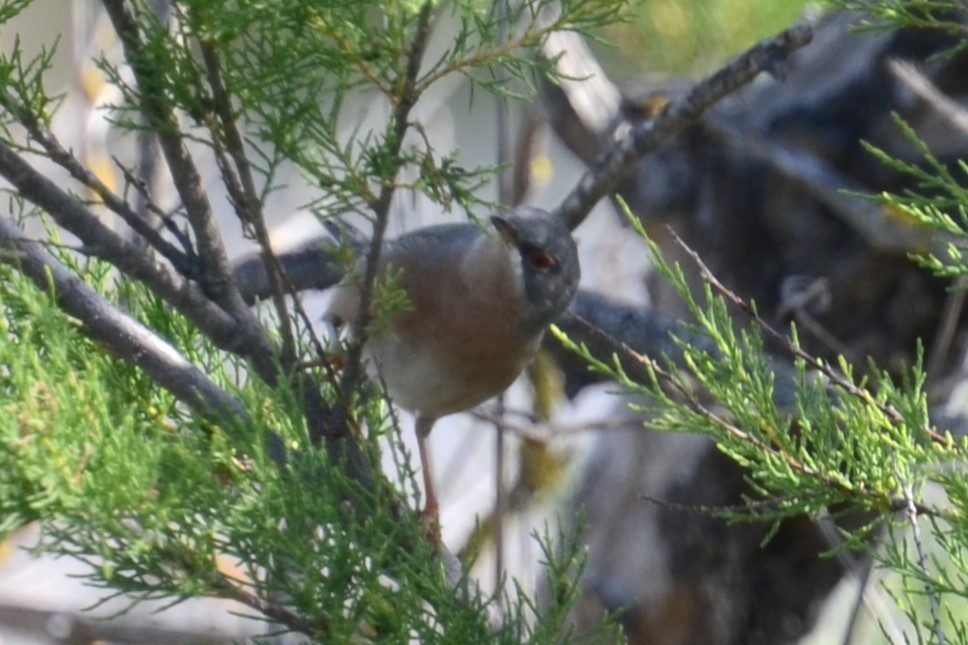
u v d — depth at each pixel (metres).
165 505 4.84
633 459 11.68
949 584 5.36
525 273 8.23
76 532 4.69
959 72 10.19
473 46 5.98
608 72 12.02
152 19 5.48
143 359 5.84
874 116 10.44
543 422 10.21
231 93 5.52
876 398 6.27
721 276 11.08
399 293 6.04
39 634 11.20
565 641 5.74
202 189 6.07
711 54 10.98
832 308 10.78
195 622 11.47
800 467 5.68
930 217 6.17
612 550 11.54
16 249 5.57
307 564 5.17
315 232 10.69
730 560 11.18
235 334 6.08
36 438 4.60
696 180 11.03
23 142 9.98
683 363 9.35
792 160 10.11
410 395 8.36
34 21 12.83
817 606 11.37
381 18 5.70
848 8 6.45
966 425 7.44
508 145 9.96
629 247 13.30
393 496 5.93
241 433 5.50
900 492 5.63
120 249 5.88
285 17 5.23
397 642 5.37
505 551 9.93
